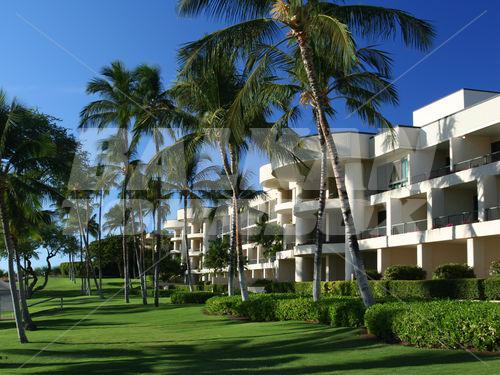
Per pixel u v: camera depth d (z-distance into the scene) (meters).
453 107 35.78
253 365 12.35
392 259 36.00
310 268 44.72
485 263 29.00
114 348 16.59
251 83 16.88
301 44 16.34
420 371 9.81
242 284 24.69
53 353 16.02
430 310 12.33
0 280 61.53
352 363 11.41
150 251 72.62
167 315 28.53
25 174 21.14
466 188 32.44
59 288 74.06
